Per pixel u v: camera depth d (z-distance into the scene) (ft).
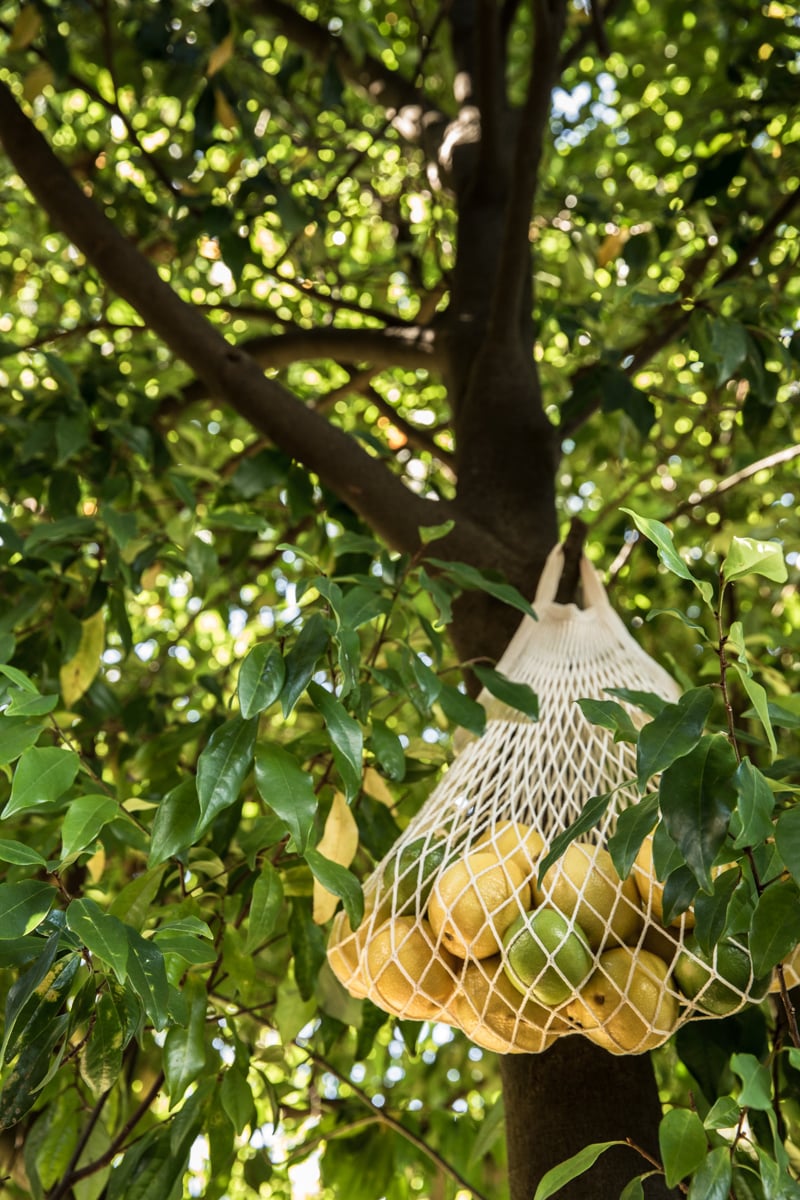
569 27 12.98
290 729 7.63
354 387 10.68
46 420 8.54
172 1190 5.52
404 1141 7.64
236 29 9.62
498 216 9.45
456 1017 4.83
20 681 4.62
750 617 9.73
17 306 14.67
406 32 15.46
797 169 10.00
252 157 10.14
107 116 13.32
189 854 5.61
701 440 12.62
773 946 4.04
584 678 5.67
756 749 8.71
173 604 14.79
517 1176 5.51
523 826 4.94
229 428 12.76
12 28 10.18
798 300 10.43
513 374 8.04
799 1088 5.97
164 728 9.11
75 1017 4.25
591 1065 5.53
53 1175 6.46
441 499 7.95
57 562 7.97
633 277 8.86
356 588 5.50
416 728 7.57
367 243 14.80
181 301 7.93
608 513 11.53
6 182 13.08
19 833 7.32
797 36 10.44
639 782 3.91
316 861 4.73
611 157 15.23
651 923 4.50
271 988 7.80
